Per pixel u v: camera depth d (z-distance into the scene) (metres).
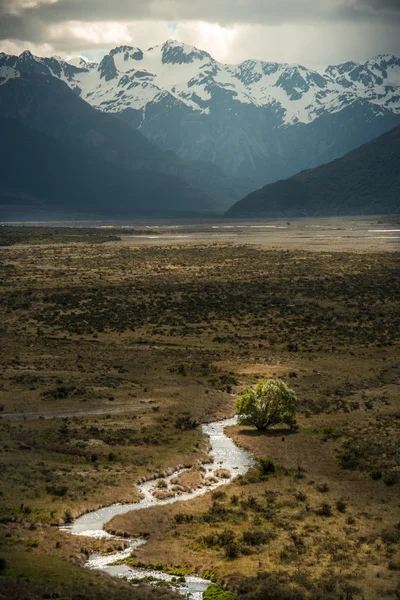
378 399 116.31
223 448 93.75
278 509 72.94
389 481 80.19
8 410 107.44
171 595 54.53
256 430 101.25
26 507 70.38
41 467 83.19
